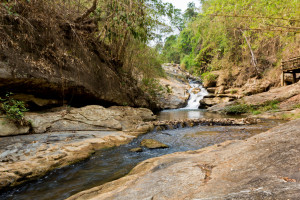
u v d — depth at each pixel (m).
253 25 5.97
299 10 5.32
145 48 11.84
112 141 4.89
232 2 5.47
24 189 2.50
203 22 15.77
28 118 4.83
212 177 1.38
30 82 5.11
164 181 1.51
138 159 3.77
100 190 1.81
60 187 2.56
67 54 6.25
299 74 13.69
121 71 11.02
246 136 5.53
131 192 1.40
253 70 16.06
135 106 11.42
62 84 6.04
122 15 5.29
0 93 4.86
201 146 4.78
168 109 17.44
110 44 10.20
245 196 0.77
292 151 1.38
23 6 4.76
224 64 17.50
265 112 10.20
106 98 8.60
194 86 24.05
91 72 7.73
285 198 0.66
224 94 17.03
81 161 3.50
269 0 5.53
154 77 14.83
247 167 1.36
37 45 5.32
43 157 3.27
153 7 7.37
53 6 5.45
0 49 4.42
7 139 3.96
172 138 5.66
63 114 5.71
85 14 6.47
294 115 8.42
